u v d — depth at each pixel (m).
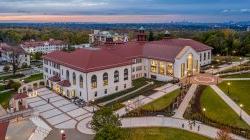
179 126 71.31
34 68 166.00
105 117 61.03
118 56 107.50
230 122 72.69
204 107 82.62
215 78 113.31
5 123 70.69
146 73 122.69
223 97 90.94
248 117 75.81
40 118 79.69
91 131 70.75
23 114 79.56
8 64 173.75
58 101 94.56
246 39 178.25
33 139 66.94
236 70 125.06
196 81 109.12
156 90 100.25
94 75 94.69
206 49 138.12
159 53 119.38
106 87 99.12
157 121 74.69
